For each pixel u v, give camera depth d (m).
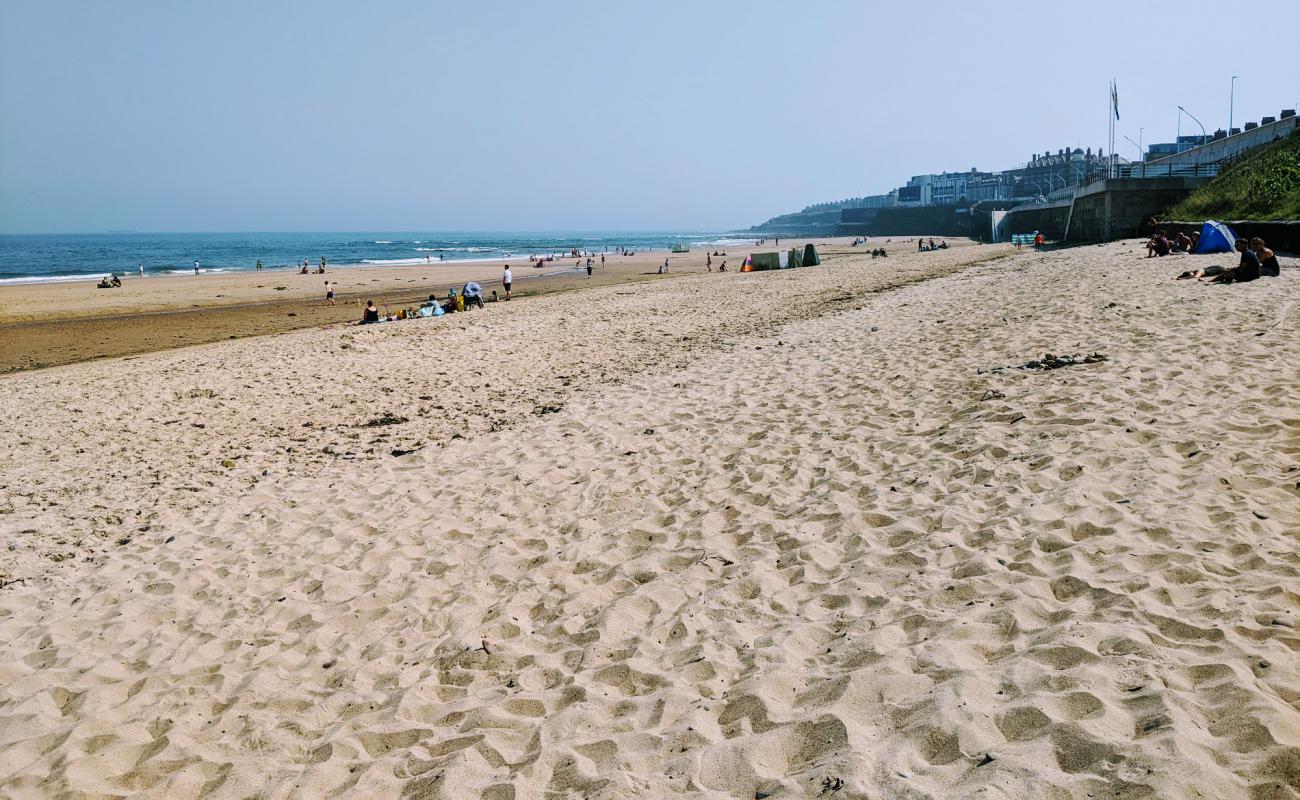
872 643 4.31
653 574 5.82
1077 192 49.66
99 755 4.11
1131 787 2.77
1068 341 11.48
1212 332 10.79
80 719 4.51
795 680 4.10
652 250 115.19
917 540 5.70
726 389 11.72
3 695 4.79
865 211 193.75
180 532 7.54
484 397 13.14
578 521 7.01
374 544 6.89
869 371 11.60
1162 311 12.87
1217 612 4.05
